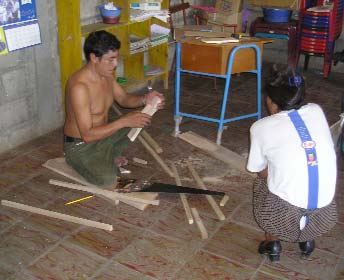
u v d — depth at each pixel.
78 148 2.84
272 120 1.95
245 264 2.26
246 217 2.65
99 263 2.24
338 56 5.20
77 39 3.49
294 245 2.42
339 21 5.24
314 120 1.93
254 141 2.01
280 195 1.96
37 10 3.31
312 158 1.88
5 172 3.06
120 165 3.17
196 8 5.18
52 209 2.67
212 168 3.20
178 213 2.66
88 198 2.78
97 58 2.57
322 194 1.92
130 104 3.05
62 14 3.46
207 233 2.49
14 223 2.53
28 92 3.43
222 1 5.04
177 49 3.46
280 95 1.95
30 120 3.52
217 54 3.30
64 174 2.99
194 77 5.26
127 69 4.55
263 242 2.32
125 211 2.67
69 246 2.36
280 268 2.24
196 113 4.23
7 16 3.09
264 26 5.25
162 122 3.97
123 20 3.99
